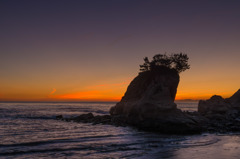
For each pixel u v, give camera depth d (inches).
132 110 1555.1
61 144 895.1
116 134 1181.1
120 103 1969.7
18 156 700.0
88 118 2012.8
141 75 1802.4
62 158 684.1
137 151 779.4
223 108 2011.6
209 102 2128.4
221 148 842.8
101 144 900.6
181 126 1232.2
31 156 701.9
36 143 906.7
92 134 1176.8
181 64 1695.4
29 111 3309.5
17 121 1855.3
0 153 731.4
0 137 1063.6
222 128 1379.2
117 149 808.9
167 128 1249.4
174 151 781.9
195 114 1860.2
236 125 1444.4
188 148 835.4
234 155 729.6
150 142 954.1
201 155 724.0
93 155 721.6
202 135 1178.6
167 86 1519.4
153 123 1321.4
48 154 730.2
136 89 1811.0
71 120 1971.0
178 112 1396.4
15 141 954.1
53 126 1541.6
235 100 2278.5
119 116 1802.4
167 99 1438.2
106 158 684.7
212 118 1772.9
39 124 1665.8
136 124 1470.2
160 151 780.6
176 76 1600.6
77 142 944.9
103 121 1734.7
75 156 709.3
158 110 1352.1
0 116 2293.3
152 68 1689.2
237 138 1095.0
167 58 1706.4
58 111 3518.7
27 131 1286.9
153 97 1425.9
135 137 1091.3
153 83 1545.3
